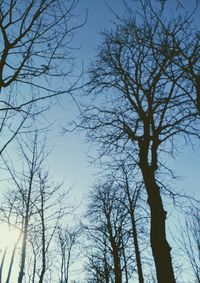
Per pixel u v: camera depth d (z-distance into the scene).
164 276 10.19
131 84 13.18
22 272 13.67
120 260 24.33
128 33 10.40
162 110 11.99
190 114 11.27
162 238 10.75
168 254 10.56
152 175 11.82
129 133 12.68
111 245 24.03
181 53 6.75
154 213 11.16
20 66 4.65
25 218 14.33
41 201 15.68
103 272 26.92
